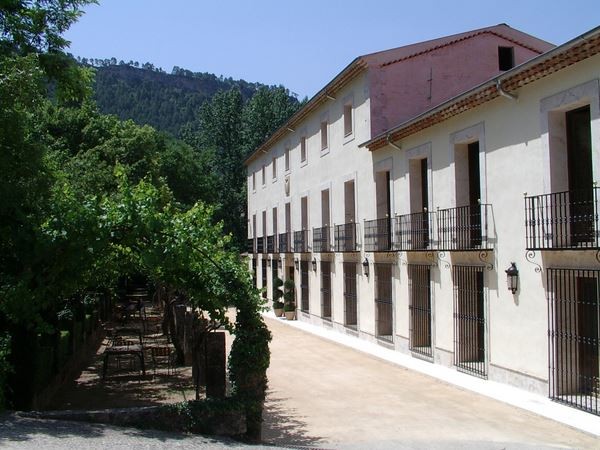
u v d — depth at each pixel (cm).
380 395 1195
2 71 908
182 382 1377
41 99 978
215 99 5772
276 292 3002
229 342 1981
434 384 1295
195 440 771
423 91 1947
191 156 4475
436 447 837
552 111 1091
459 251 1374
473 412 1041
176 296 1881
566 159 1095
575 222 1051
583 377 1061
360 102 2009
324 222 2444
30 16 1042
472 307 1390
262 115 5400
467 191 1422
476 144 1412
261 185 3641
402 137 1670
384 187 1891
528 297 1152
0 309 848
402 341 1708
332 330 2312
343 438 892
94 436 725
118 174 924
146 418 823
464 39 1991
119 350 1435
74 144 2933
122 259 1013
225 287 916
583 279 1062
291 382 1342
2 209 866
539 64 1064
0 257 916
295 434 916
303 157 2722
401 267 1714
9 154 902
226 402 855
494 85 1203
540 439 872
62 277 896
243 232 5341
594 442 855
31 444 660
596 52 962
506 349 1228
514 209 1198
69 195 950
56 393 1235
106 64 18725
